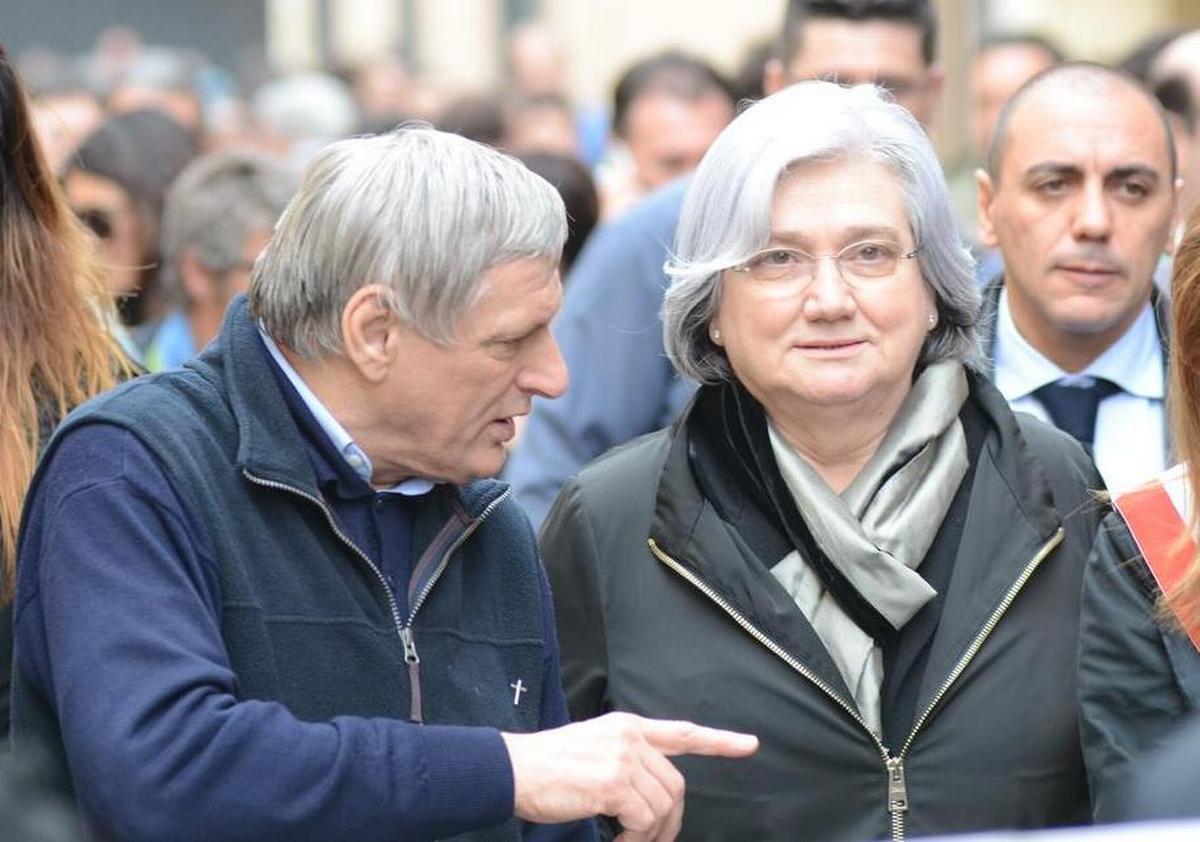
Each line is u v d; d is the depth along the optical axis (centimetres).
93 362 538
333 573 457
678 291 543
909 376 541
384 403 456
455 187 449
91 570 432
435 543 473
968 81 1495
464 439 461
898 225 528
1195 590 501
